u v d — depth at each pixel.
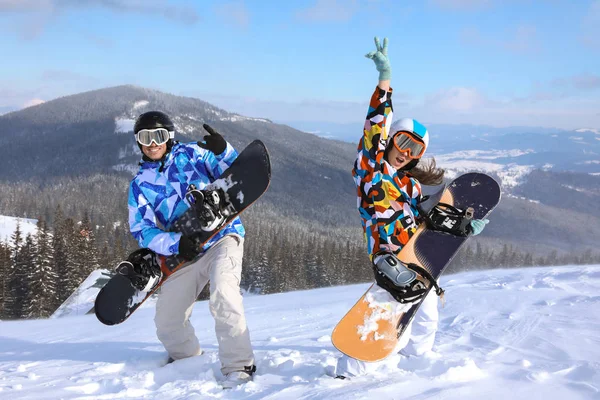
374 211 2.72
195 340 3.25
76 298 29.44
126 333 4.80
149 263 2.99
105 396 2.50
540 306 4.11
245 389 2.49
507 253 82.50
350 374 2.55
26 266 35.31
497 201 2.95
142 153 3.07
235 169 3.01
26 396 2.54
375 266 2.61
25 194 135.12
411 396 2.20
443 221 2.79
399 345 2.62
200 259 3.04
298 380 2.59
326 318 4.85
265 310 5.72
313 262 58.91
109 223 86.62
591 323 3.42
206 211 2.78
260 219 130.25
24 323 6.61
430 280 2.63
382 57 2.65
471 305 4.38
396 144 2.78
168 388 2.63
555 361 2.66
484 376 2.45
